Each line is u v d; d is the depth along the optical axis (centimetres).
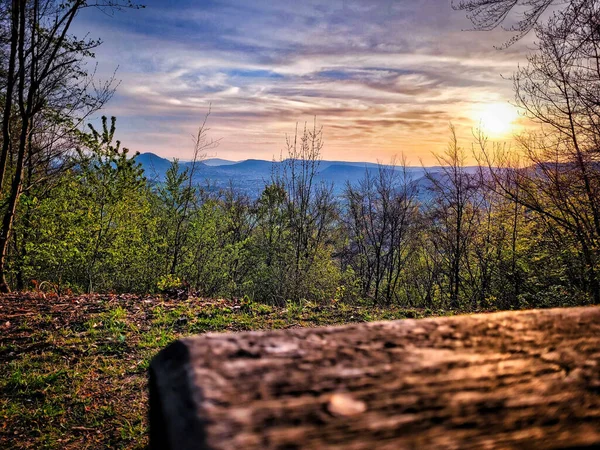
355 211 3070
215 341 66
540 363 66
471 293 1927
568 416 53
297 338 70
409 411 52
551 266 1237
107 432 460
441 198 2114
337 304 1103
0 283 1037
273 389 53
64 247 1320
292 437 45
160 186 1745
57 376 566
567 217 1119
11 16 1015
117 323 771
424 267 2823
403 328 77
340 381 57
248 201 2848
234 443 42
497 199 1533
